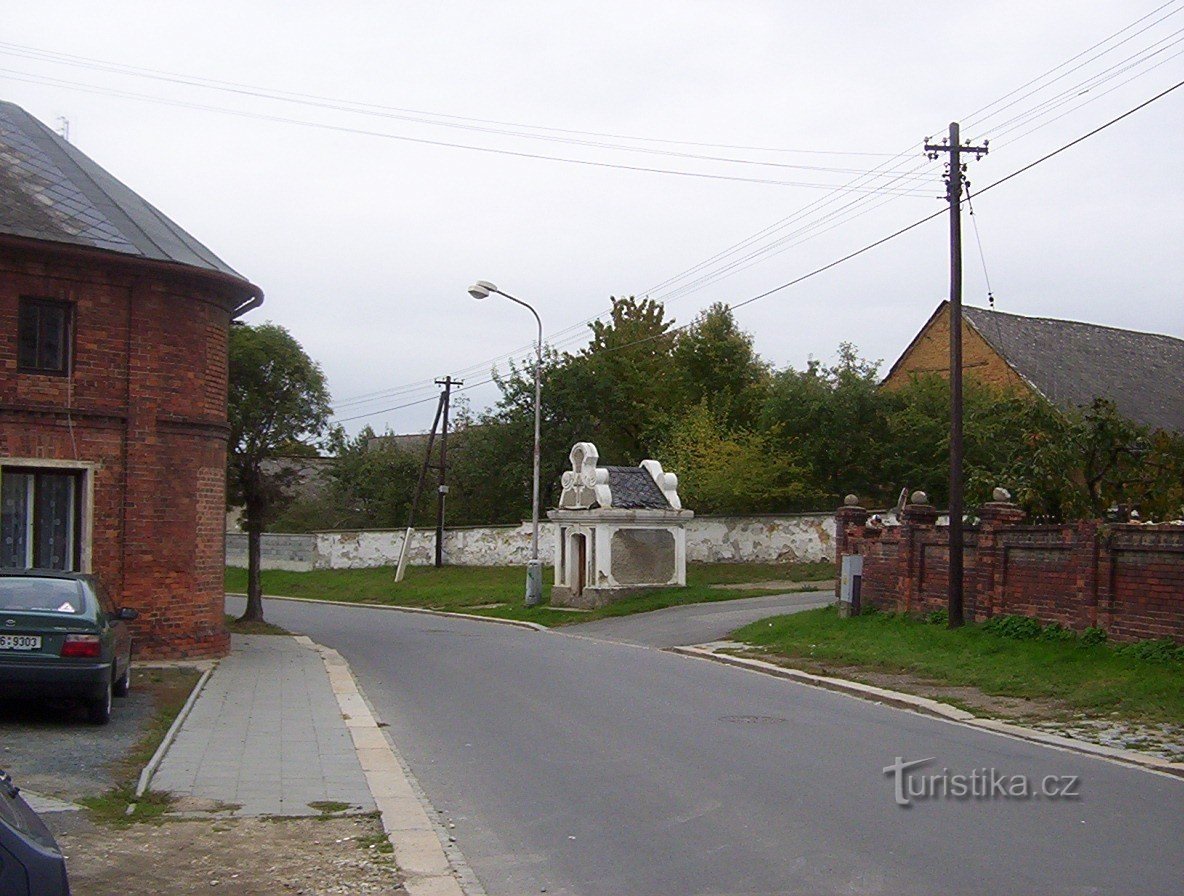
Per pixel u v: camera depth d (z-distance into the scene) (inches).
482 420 2406.5
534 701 612.4
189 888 279.4
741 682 697.0
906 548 898.7
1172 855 306.3
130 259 734.5
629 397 2158.0
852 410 1696.6
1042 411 886.4
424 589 1745.8
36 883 183.2
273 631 1094.4
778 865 295.3
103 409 735.7
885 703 611.5
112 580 740.7
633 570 1327.5
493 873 295.1
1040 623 743.7
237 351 1069.8
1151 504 852.6
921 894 270.1
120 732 488.7
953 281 845.8
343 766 430.6
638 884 282.2
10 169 764.0
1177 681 579.5
